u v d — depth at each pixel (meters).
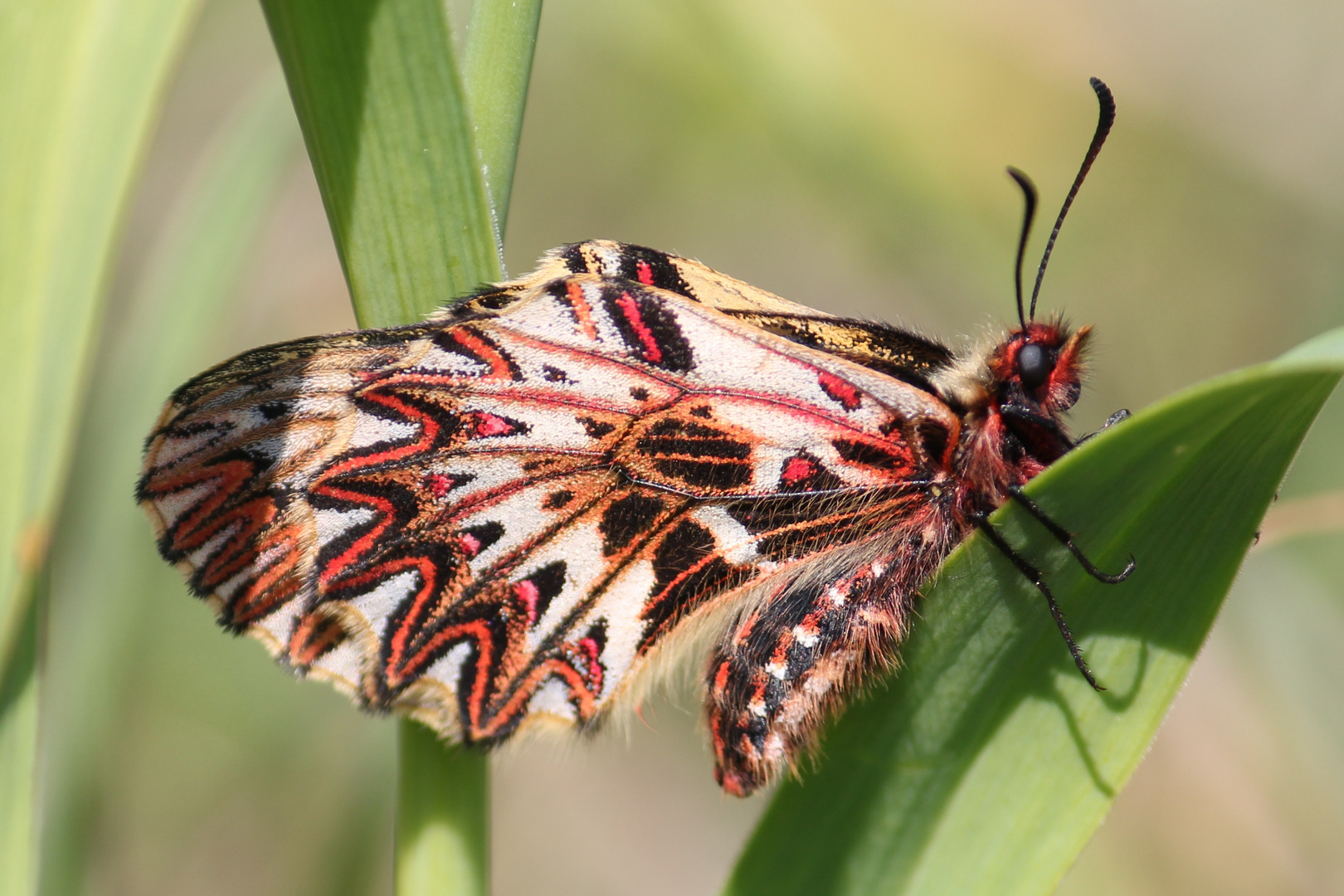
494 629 0.17
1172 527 0.17
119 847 0.19
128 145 0.17
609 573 0.18
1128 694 0.17
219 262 0.19
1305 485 0.20
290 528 0.17
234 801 0.20
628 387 0.18
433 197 0.17
